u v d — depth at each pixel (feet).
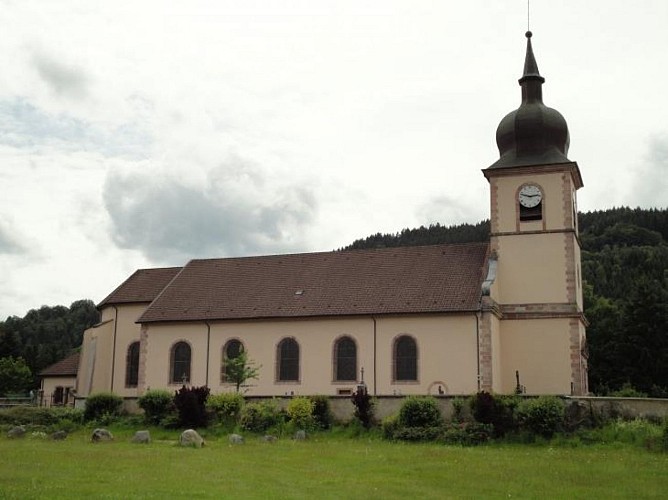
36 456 100.73
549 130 177.37
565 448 121.39
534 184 175.22
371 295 177.88
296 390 175.01
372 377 169.48
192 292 197.67
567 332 167.84
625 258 458.09
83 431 147.74
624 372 242.37
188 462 96.43
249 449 115.96
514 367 169.27
